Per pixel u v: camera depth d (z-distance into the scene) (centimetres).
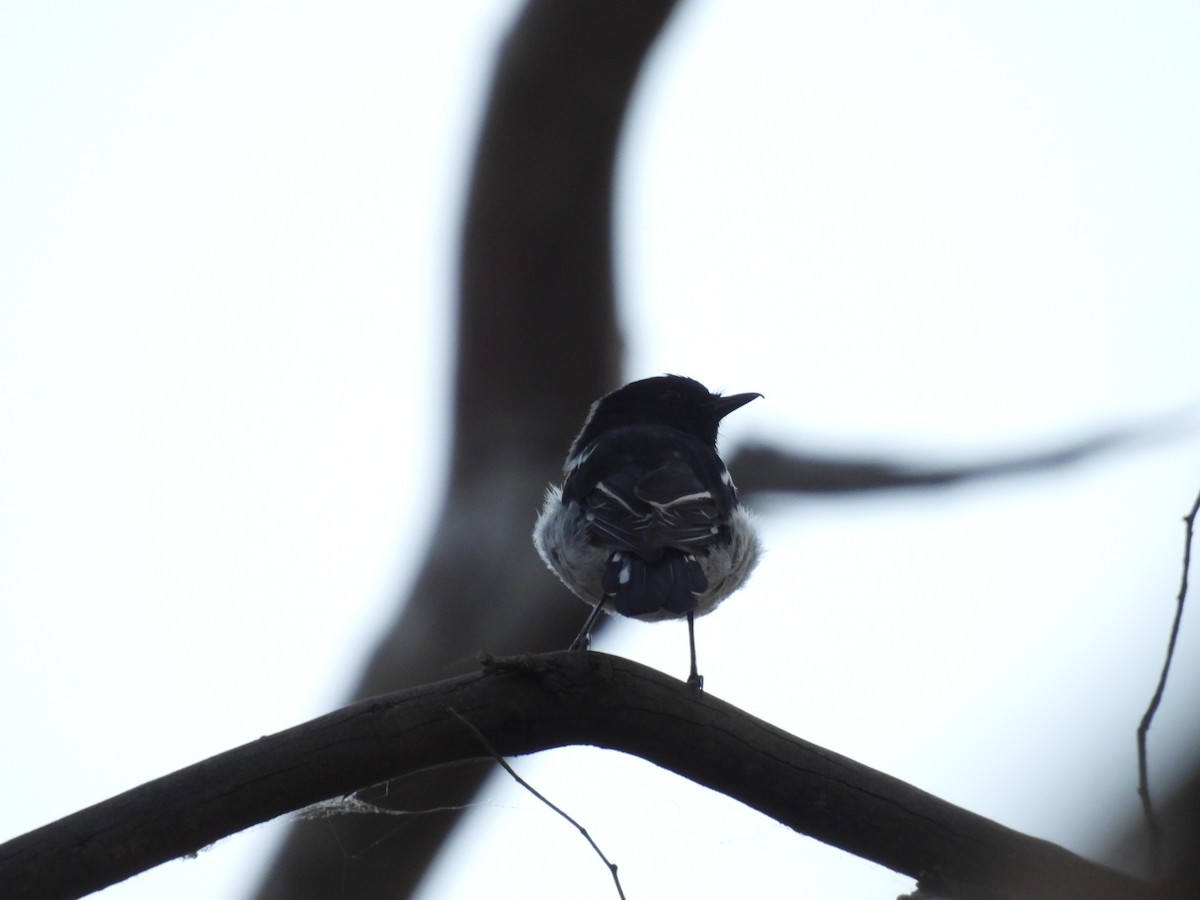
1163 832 595
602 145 1332
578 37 1304
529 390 1352
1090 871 680
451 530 1294
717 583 1161
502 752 798
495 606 1258
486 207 1349
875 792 812
